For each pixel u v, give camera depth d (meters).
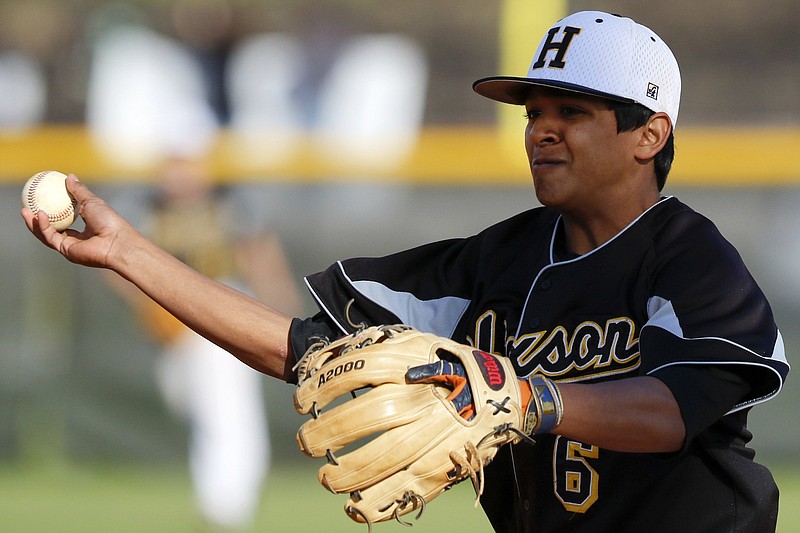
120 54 34.16
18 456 26.38
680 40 32.59
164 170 23.02
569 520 9.03
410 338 7.79
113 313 26.06
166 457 26.14
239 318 9.20
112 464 26.23
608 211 9.20
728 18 32.34
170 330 21.64
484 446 7.56
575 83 8.88
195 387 21.44
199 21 33.97
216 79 33.94
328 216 26.75
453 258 9.97
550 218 9.71
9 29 35.28
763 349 8.22
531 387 7.61
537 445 9.10
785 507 22.73
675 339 8.21
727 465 8.85
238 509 21.61
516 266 9.55
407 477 7.64
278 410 26.08
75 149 27.09
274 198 26.69
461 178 26.88
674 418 7.75
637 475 8.82
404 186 26.80
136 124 33.53
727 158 25.97
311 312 26.59
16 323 26.23
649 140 9.09
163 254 9.32
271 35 34.66
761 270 25.84
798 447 25.47
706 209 26.09
